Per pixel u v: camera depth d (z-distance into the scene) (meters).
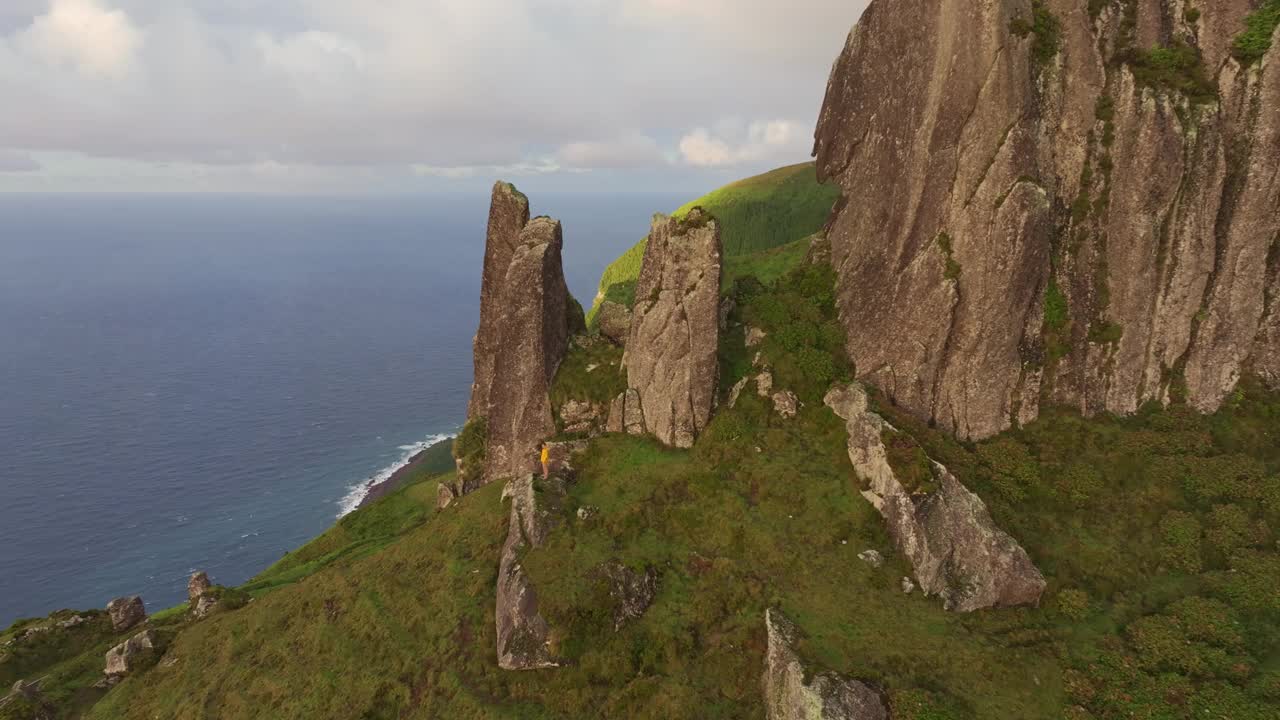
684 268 41.12
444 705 32.16
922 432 35.88
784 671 27.00
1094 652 26.91
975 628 28.45
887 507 32.75
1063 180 36.34
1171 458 33.03
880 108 41.56
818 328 42.94
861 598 30.22
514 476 46.62
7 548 114.12
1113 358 35.38
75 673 44.56
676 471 39.22
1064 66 36.00
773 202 141.38
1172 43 35.19
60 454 152.25
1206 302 34.53
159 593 102.81
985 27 35.06
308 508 128.38
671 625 31.61
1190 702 24.23
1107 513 32.16
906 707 25.00
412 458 150.25
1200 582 29.03
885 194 40.84
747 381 42.25
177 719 36.81
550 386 46.53
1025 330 36.09
